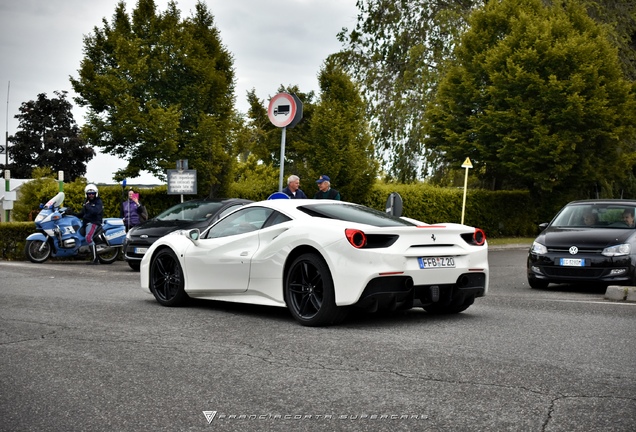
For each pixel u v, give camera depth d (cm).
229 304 972
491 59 3306
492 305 988
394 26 3784
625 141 3691
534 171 3306
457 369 571
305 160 2569
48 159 7625
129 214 1956
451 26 3681
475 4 3828
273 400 481
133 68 2177
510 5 3494
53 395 494
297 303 803
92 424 430
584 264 1227
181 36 2283
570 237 1271
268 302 838
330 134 2477
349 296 751
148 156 2214
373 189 2891
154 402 477
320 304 781
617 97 3347
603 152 3456
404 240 780
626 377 546
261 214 873
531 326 790
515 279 1517
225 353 632
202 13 2447
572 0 3550
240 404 471
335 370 567
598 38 3369
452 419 438
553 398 485
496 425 427
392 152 3762
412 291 782
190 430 419
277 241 827
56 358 611
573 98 3112
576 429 419
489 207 3428
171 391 504
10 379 539
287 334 732
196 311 902
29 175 7625
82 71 2191
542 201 3578
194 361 599
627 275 1205
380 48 3812
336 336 721
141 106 2242
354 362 596
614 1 3981
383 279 759
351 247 754
